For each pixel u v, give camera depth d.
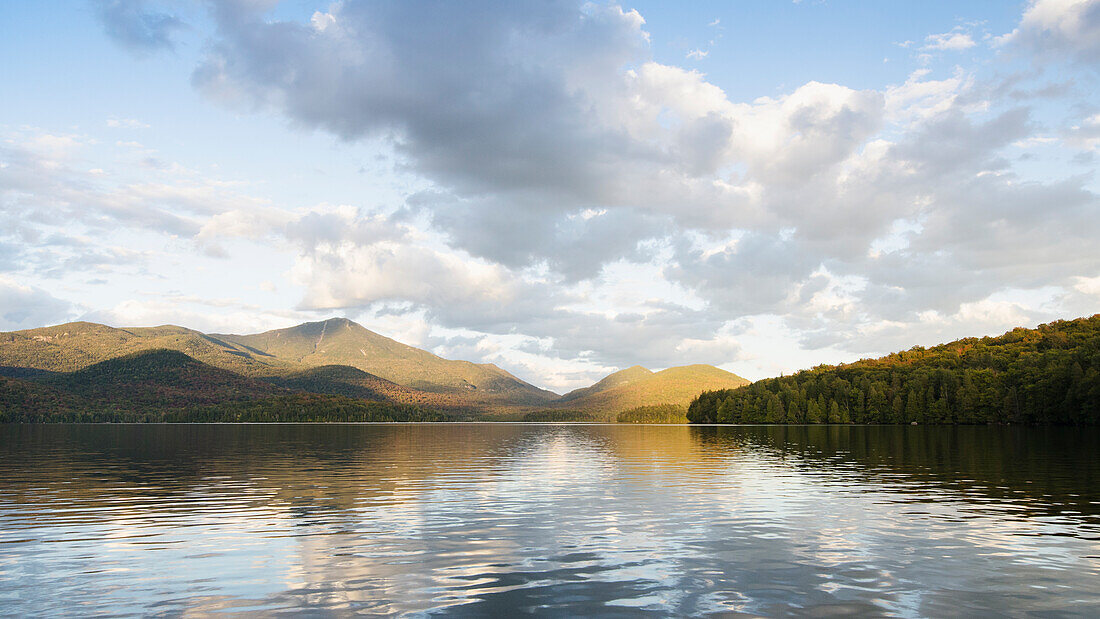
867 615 19.61
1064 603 20.78
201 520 36.44
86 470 68.50
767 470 66.50
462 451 105.00
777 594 21.77
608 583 23.17
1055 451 89.44
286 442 138.38
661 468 69.75
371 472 66.19
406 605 20.69
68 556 27.53
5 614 19.86
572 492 48.72
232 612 20.03
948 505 41.16
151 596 21.72
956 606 20.48
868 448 102.62
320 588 22.59
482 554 27.70
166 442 134.38
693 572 24.66
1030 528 33.19
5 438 152.25
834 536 31.36
